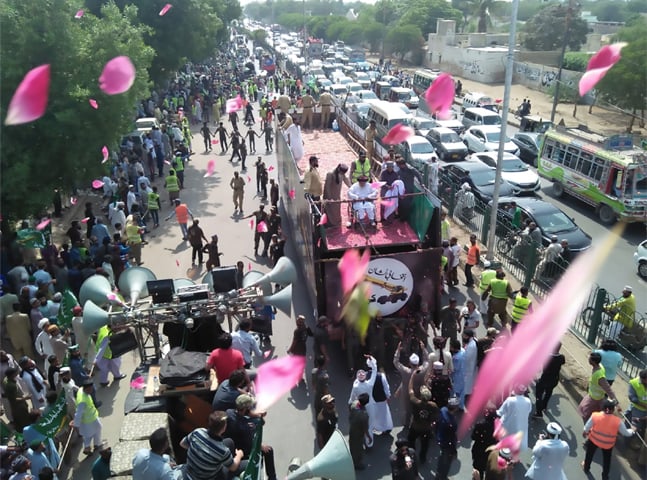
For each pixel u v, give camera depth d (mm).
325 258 10914
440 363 8438
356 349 10117
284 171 17844
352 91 39188
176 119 27906
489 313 11570
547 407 9523
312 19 108062
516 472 8031
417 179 11758
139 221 16859
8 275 12094
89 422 8297
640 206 17859
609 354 8812
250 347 8758
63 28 14234
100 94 14945
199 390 7203
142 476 5570
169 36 31234
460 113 37750
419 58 68000
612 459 8328
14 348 10734
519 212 16281
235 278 8859
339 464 6199
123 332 8289
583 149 19672
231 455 5727
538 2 93062
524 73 51375
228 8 63281
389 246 10914
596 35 53812
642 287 14344
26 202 13922
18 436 7914
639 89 31625
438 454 8547
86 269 12141
